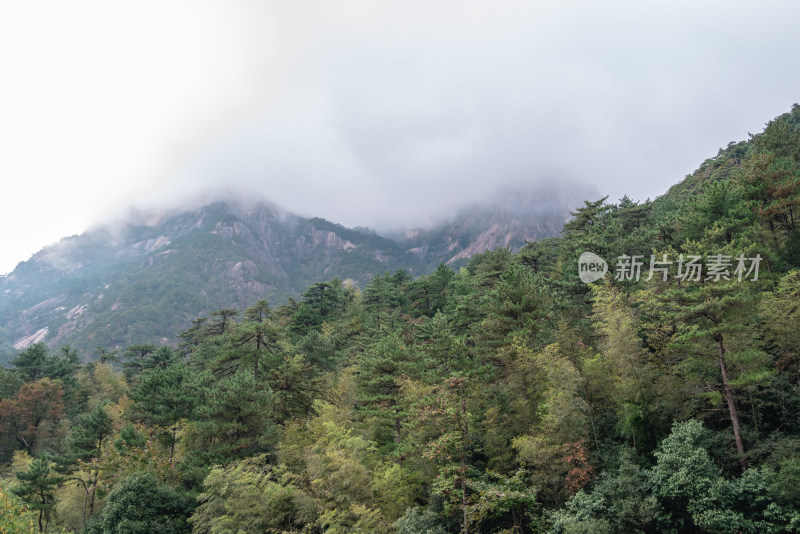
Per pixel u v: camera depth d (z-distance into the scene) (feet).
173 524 87.56
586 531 59.11
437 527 71.77
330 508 77.77
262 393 108.06
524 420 85.15
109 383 217.56
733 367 72.69
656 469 65.82
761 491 57.98
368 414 100.58
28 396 164.25
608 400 89.40
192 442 106.73
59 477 104.99
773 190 105.81
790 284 77.30
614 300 91.61
